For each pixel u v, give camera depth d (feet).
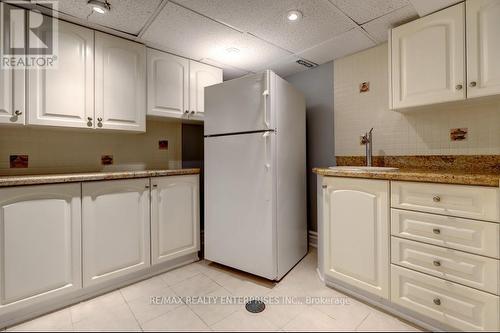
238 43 7.18
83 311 5.34
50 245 5.27
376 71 7.42
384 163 7.28
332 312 5.24
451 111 6.17
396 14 5.85
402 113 6.94
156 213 6.88
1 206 4.77
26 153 6.39
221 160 7.09
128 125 6.85
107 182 6.01
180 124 9.30
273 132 6.29
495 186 3.96
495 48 4.72
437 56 5.39
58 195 5.36
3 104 5.22
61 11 5.54
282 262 6.68
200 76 8.41
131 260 6.40
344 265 5.77
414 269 4.81
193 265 7.61
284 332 4.66
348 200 5.65
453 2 5.11
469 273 4.23
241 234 6.75
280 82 6.65
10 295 4.85
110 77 6.52
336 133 8.33
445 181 4.36
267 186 6.25
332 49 7.61
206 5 5.47
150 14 5.75
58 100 5.79
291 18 5.98
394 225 5.01
